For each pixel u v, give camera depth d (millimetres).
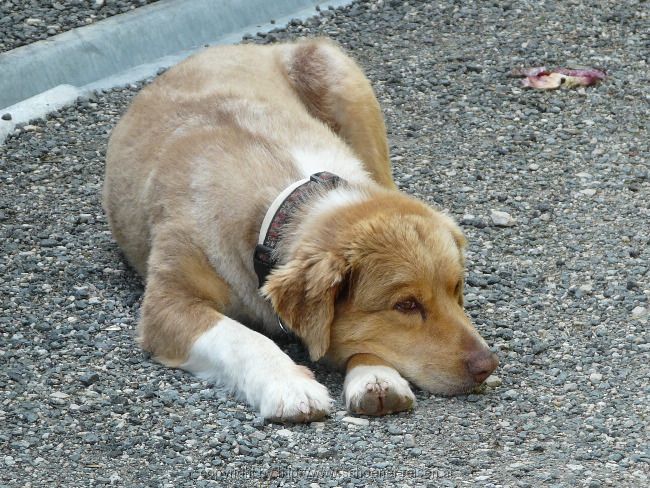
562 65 16906
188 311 10195
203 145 10961
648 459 8734
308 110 13336
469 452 8844
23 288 11555
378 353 9656
